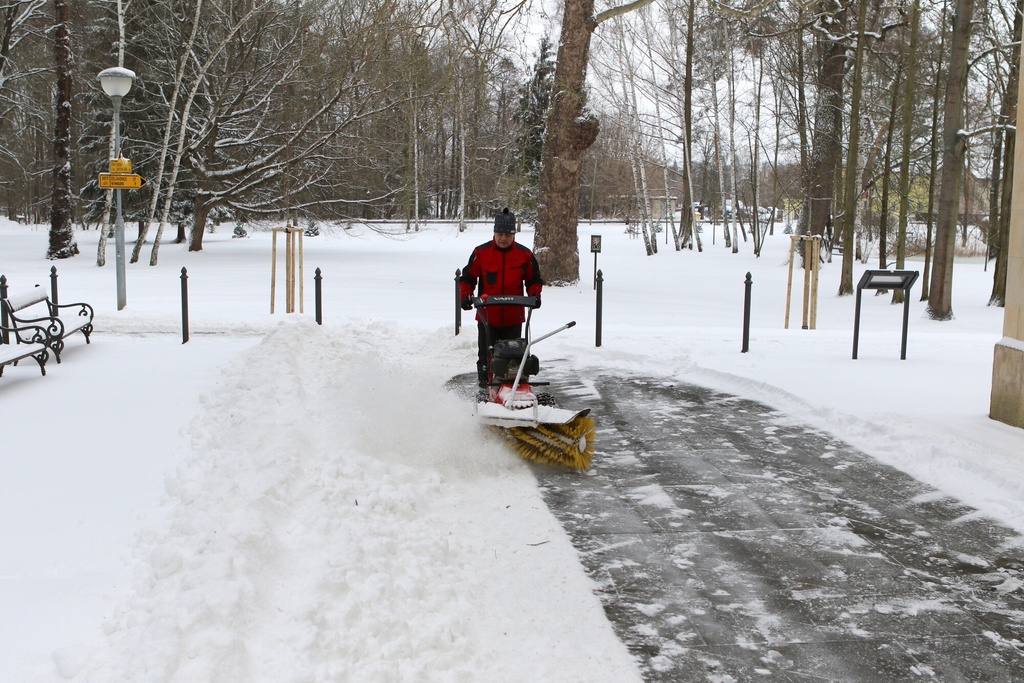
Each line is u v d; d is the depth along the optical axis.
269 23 29.80
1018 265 7.97
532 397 6.88
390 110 29.20
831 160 35.09
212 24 30.42
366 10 14.65
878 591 4.77
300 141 32.78
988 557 5.21
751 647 4.15
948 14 23.94
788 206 54.97
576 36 21.69
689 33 39.47
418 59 13.20
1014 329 8.00
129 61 33.84
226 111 31.28
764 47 34.69
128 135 34.78
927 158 31.64
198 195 34.22
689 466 7.01
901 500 6.19
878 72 30.50
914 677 3.89
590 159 67.06
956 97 20.34
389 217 56.28
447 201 67.06
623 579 4.89
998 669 3.96
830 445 7.61
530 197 38.00
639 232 58.91
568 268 23.44
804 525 5.72
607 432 8.06
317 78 28.67
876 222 41.94
